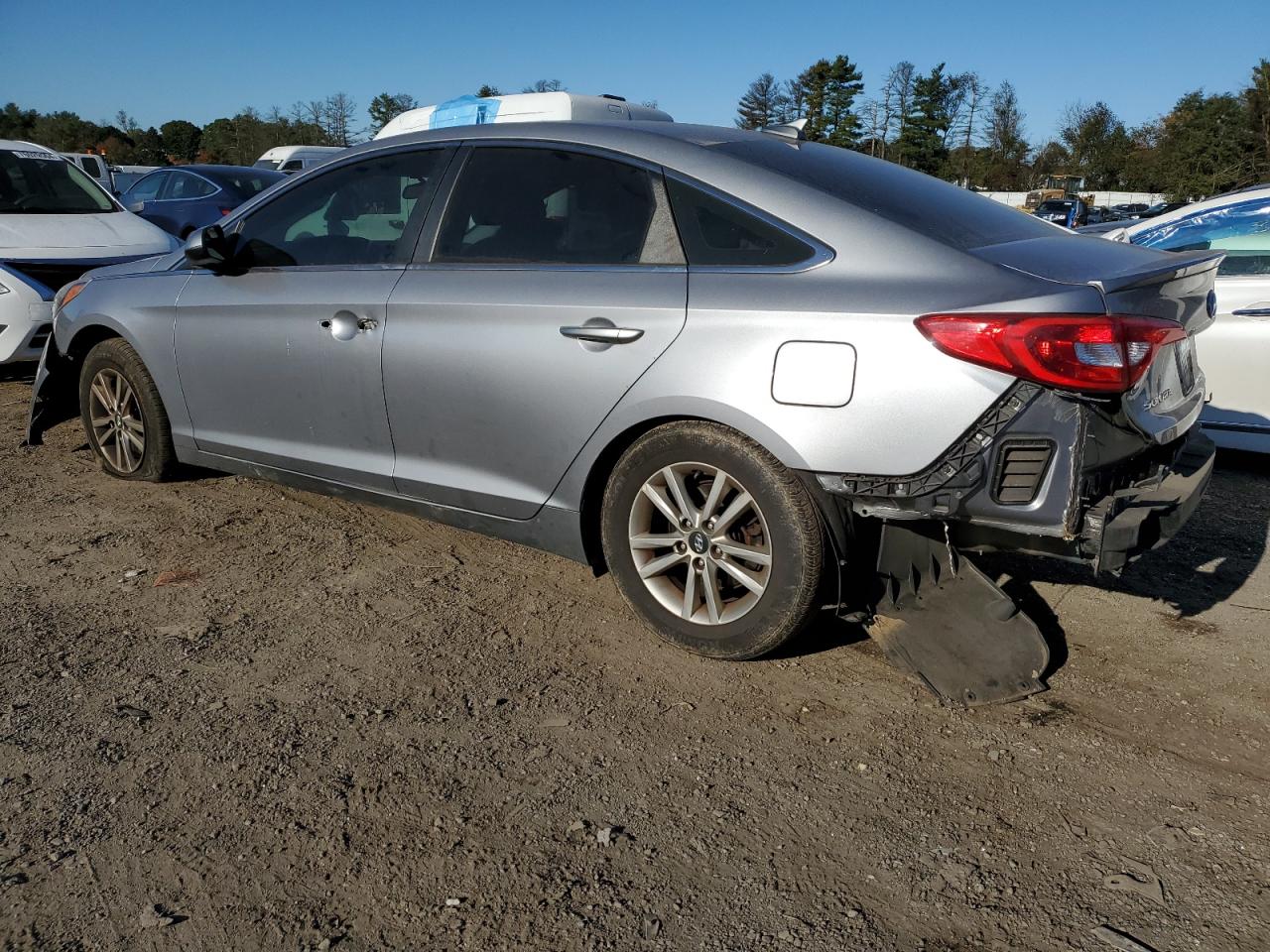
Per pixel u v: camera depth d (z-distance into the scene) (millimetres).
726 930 2059
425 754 2660
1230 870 2248
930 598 3076
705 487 3113
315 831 2342
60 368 5188
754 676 3090
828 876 2225
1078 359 2500
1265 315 5055
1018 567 3916
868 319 2656
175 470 4816
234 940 2014
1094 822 2414
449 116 6613
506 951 1994
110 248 7164
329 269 3826
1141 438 2758
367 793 2486
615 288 3078
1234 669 3160
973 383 2555
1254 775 2607
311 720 2814
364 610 3543
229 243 4102
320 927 2053
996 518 2641
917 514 2697
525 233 3371
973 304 2566
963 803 2484
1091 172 79188
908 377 2605
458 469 3529
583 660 3189
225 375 4160
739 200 2998
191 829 2342
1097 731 2807
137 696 2924
